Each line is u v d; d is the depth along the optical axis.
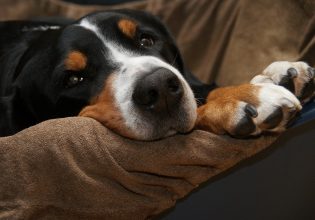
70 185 0.47
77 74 0.58
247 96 0.50
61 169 0.46
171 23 0.94
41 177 0.47
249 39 0.80
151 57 0.54
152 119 0.48
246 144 0.51
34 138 0.47
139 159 0.48
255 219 0.61
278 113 0.48
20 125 0.63
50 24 0.87
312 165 0.61
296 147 0.59
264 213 0.61
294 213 0.64
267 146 0.54
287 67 0.56
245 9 0.82
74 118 0.49
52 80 0.59
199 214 0.57
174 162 0.49
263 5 0.79
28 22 0.88
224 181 0.56
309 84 0.55
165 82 0.47
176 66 0.66
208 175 0.51
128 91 0.50
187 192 0.52
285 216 0.63
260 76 0.58
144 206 0.49
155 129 0.49
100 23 0.59
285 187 0.61
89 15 0.62
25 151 0.46
